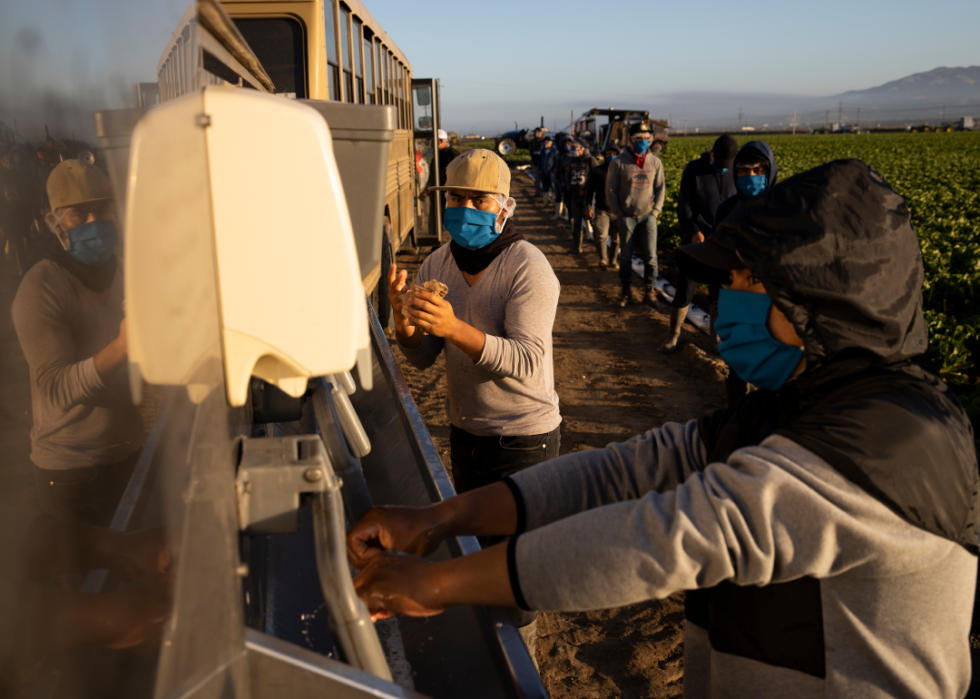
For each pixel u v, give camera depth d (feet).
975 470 3.57
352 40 23.86
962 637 3.65
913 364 3.81
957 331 24.79
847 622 3.56
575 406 21.26
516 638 4.08
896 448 3.29
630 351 26.40
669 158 156.76
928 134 384.88
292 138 3.15
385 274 26.61
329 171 3.23
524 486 4.83
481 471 9.13
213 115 3.04
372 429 8.86
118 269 2.33
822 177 3.66
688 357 25.07
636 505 3.56
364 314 3.47
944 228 51.55
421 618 5.32
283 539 5.88
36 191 2.38
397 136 30.63
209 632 2.36
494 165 8.16
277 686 2.86
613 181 30.83
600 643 11.14
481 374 8.82
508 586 3.61
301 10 18.42
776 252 3.49
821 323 3.52
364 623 3.33
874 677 3.59
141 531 2.40
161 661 2.20
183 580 2.19
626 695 10.10
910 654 3.51
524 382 8.73
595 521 3.56
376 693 2.92
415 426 6.93
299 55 18.67
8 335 2.49
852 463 3.26
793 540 3.29
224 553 2.55
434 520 4.67
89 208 2.45
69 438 2.48
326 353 3.32
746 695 3.94
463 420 9.13
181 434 2.21
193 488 2.24
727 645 4.03
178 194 2.35
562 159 46.34
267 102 3.13
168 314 2.16
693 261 4.30
